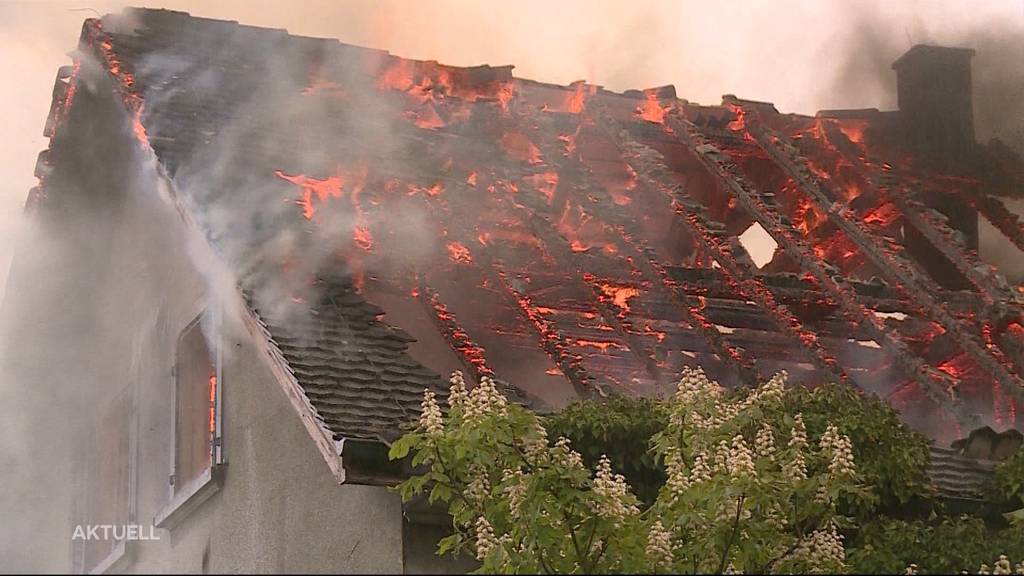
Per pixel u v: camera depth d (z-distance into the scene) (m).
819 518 30.78
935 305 40.34
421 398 32.78
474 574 28.92
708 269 40.56
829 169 48.84
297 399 32.34
